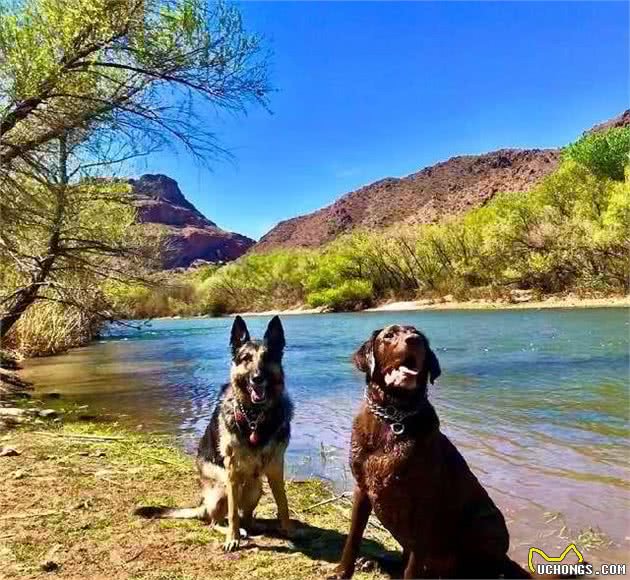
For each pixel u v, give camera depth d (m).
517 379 13.71
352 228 192.50
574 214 50.16
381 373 4.24
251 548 5.03
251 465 5.12
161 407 12.62
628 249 43.31
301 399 12.80
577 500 5.99
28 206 13.57
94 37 12.59
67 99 12.87
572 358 16.67
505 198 60.22
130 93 13.60
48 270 15.76
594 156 57.16
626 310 34.91
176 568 4.55
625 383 12.57
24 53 11.62
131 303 26.36
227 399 5.34
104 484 6.62
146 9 12.70
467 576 4.39
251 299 82.06
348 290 66.12
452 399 11.70
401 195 190.75
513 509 5.84
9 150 12.83
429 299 60.47
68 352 27.30
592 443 8.10
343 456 8.26
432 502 4.12
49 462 7.59
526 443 8.24
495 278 54.34
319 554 4.93
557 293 48.53
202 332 41.97
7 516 5.55
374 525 5.77
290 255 84.31
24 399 13.83
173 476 7.05
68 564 4.56
